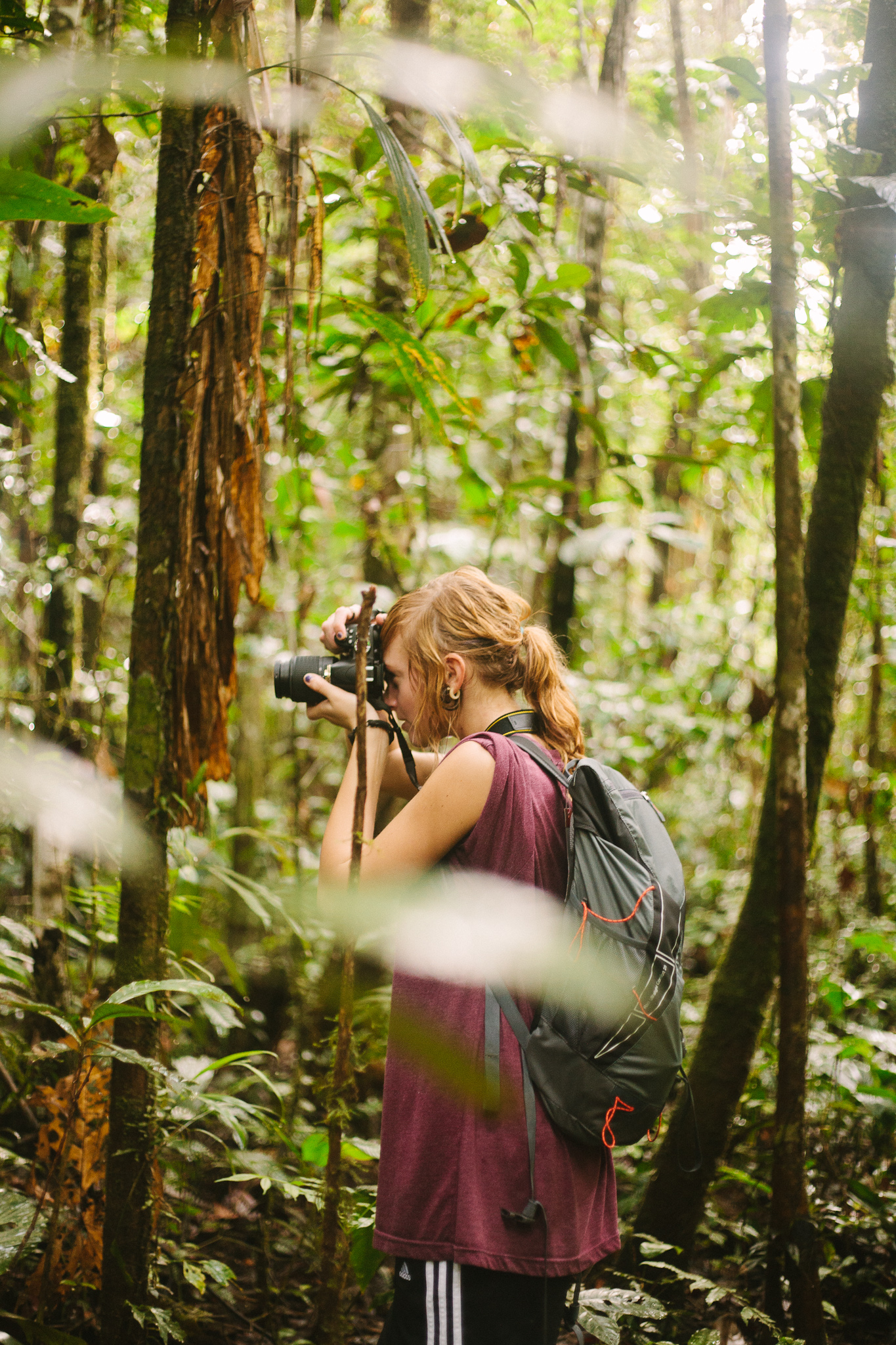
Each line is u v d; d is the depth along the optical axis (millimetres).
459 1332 1213
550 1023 1274
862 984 3092
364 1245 1741
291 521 3227
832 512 1969
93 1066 1669
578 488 3645
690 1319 1918
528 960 653
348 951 1213
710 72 2379
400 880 1306
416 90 1280
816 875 3201
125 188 3137
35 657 2562
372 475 3135
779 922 1694
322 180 2221
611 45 2566
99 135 1866
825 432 1994
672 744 4160
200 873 2697
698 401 2598
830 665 1961
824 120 2096
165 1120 1551
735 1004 1972
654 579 5609
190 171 1532
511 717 1452
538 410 4078
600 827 1331
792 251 1659
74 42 2158
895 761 3803
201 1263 1647
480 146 2162
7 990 1965
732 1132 2330
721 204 2105
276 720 4695
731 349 2680
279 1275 2086
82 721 2381
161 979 1510
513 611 1494
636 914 1282
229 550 1658
